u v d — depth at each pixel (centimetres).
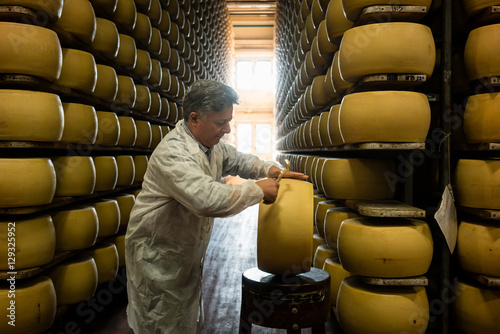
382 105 158
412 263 156
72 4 205
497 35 160
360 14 171
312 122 302
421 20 195
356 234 161
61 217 199
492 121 162
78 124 205
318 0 250
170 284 137
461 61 183
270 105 1061
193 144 130
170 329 138
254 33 1055
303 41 337
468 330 169
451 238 167
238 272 313
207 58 577
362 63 163
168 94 400
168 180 123
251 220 545
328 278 139
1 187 161
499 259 160
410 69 160
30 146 170
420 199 218
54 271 196
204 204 116
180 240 136
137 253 138
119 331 210
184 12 427
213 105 124
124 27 282
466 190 168
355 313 160
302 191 140
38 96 170
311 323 134
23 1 164
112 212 241
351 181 189
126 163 276
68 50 205
